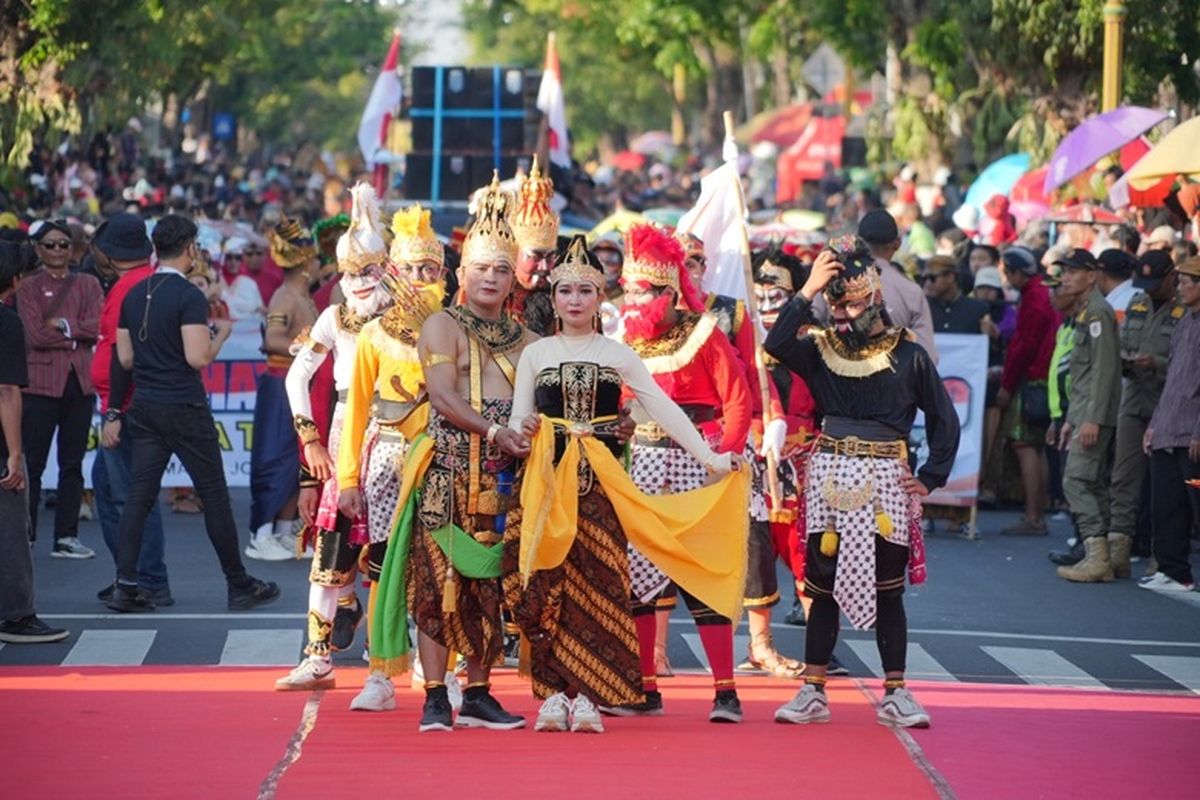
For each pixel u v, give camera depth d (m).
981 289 24.72
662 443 11.85
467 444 10.79
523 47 114.12
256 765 9.83
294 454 19.08
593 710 10.80
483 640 10.88
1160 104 38.25
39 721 11.01
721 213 13.67
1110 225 27.52
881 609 11.40
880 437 11.32
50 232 18.83
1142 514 20.56
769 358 13.40
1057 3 35.00
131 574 15.94
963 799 9.37
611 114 122.38
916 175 43.69
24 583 14.46
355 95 146.75
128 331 16.02
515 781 9.48
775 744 10.56
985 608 17.19
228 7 59.16
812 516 11.34
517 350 10.97
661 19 64.44
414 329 11.70
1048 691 12.83
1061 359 20.27
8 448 14.22
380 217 12.76
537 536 10.49
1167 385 18.36
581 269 10.80
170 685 12.43
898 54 44.16
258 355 23.23
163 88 59.00
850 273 11.23
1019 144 37.66
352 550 12.27
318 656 12.27
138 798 9.06
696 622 11.31
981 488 24.00
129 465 16.92
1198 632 16.08
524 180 11.88
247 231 29.78
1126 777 9.92
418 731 10.76
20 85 32.94
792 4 59.84
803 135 60.59
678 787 9.42
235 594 16.17
